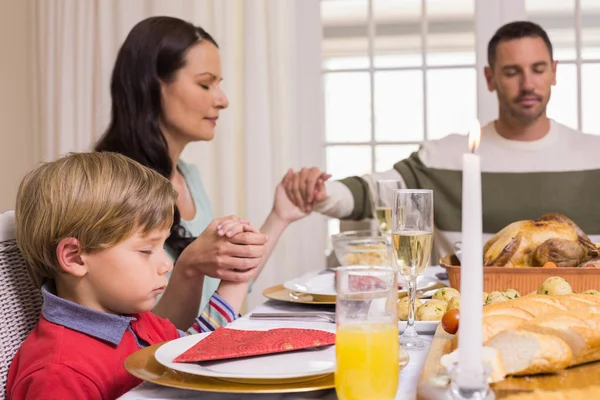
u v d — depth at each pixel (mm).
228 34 3113
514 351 846
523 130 2662
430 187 2744
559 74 3109
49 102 3258
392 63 3234
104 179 1160
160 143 2139
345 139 3289
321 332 1021
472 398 659
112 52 3188
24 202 1171
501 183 2652
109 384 1077
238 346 943
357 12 3238
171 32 2160
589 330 883
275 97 3111
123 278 1176
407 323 1155
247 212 3111
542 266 1436
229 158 3115
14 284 1201
